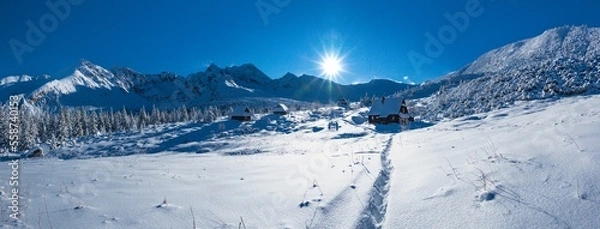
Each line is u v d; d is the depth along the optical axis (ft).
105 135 263.08
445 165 27.53
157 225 16.98
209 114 299.17
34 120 275.18
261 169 39.63
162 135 221.05
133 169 44.14
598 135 23.88
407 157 39.65
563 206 14.06
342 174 30.86
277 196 22.90
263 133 195.11
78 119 282.15
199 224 17.16
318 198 21.72
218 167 44.78
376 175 28.91
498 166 21.89
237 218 18.19
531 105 121.80
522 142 28.73
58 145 213.25
